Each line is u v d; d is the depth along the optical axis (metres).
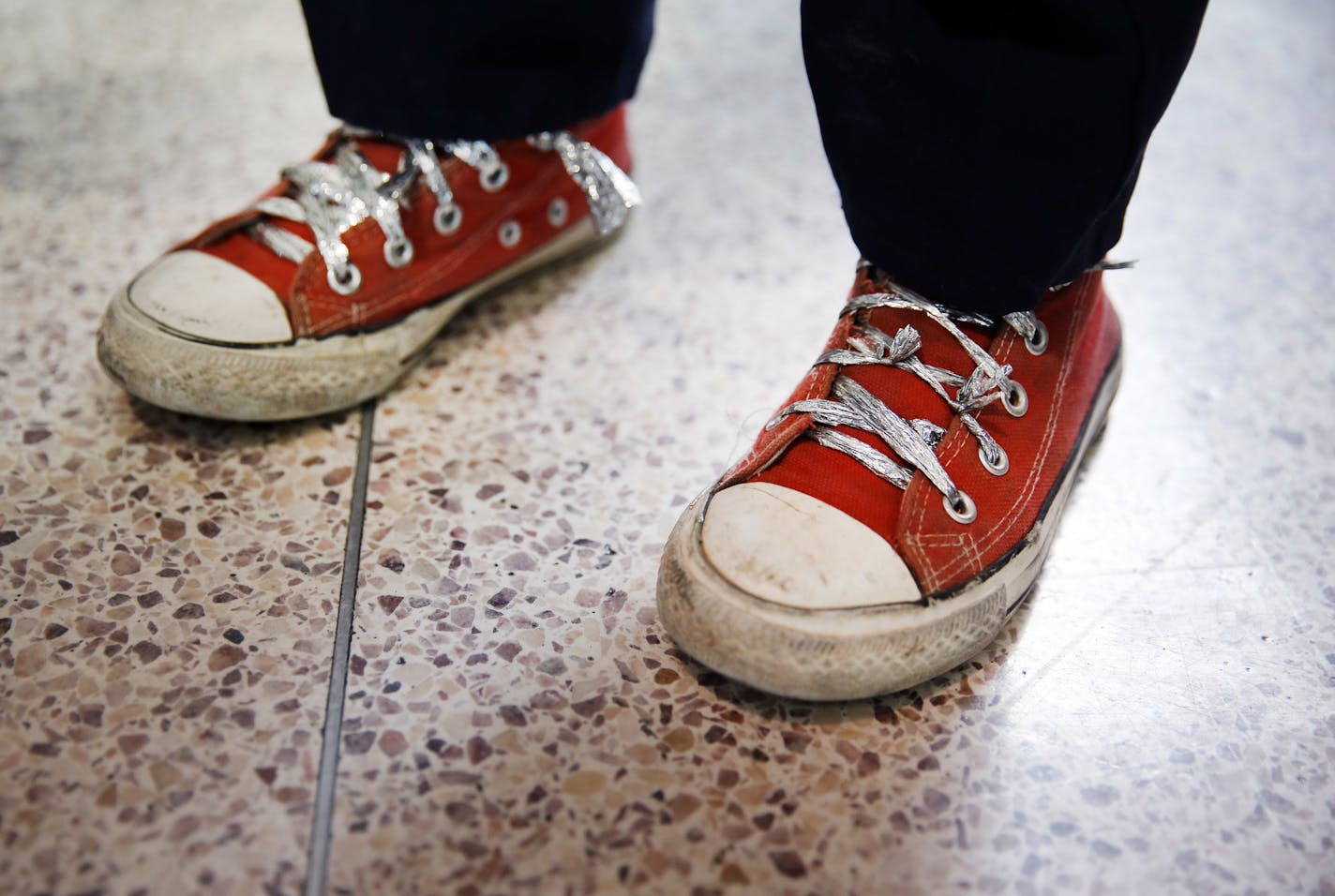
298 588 0.73
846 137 0.69
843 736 0.66
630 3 0.89
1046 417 0.73
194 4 1.58
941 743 0.66
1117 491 0.85
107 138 1.25
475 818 0.60
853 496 0.66
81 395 0.89
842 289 1.08
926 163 0.66
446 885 0.57
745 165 1.28
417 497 0.82
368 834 0.59
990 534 0.67
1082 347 0.77
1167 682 0.70
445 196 0.88
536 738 0.65
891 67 0.63
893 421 0.68
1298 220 1.21
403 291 0.88
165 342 0.80
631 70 0.96
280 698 0.66
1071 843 0.61
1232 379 0.98
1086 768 0.65
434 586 0.74
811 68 0.68
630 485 0.84
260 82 1.39
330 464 0.84
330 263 0.83
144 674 0.67
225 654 0.68
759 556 0.63
